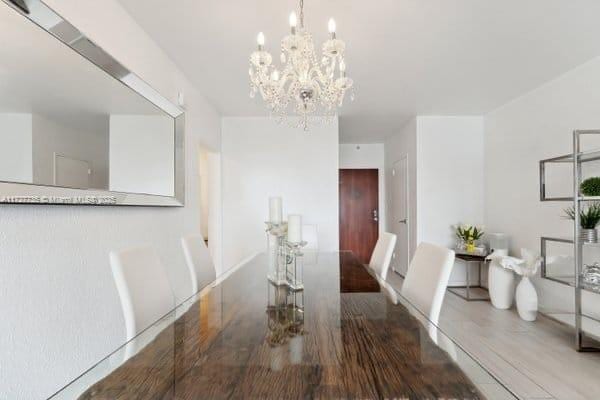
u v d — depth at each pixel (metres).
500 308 3.34
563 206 2.87
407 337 1.03
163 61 2.41
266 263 2.43
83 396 0.74
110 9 1.73
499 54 2.47
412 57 2.51
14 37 1.12
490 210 4.02
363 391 0.73
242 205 4.18
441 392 0.73
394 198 5.34
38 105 1.22
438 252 1.46
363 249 6.06
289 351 0.93
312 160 4.18
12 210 1.15
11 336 1.15
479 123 4.19
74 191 1.42
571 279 2.67
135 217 2.01
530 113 3.28
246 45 2.32
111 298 1.73
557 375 2.02
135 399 0.72
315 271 2.11
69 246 1.43
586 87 2.62
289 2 1.81
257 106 3.76
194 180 3.10
